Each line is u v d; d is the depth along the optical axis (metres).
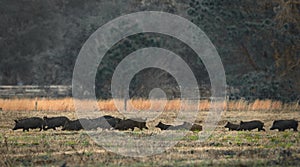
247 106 149.25
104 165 58.16
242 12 172.50
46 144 75.69
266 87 160.25
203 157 63.34
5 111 138.88
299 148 71.69
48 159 62.78
